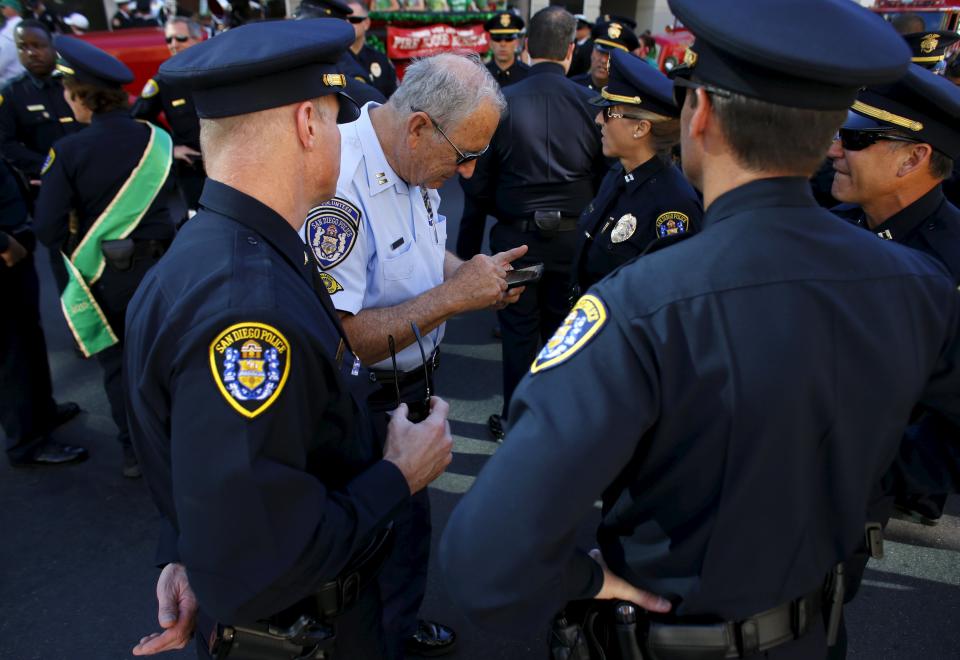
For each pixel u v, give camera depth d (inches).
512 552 29.6
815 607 36.7
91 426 128.5
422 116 58.7
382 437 64.8
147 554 97.9
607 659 39.5
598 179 115.3
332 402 38.6
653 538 35.0
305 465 37.1
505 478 30.0
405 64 300.0
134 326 36.8
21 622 86.2
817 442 32.2
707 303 30.1
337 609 43.4
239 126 37.4
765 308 30.3
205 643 44.5
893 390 32.9
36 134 160.6
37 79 158.4
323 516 36.3
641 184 84.5
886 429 33.7
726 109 31.2
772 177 32.1
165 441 37.1
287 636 40.8
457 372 148.2
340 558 37.2
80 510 106.7
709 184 33.7
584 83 186.1
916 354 33.7
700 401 30.1
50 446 118.3
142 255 103.5
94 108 99.8
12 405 112.4
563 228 112.9
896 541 99.6
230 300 33.7
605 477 29.5
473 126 59.6
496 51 226.2
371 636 47.9
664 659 36.1
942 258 62.3
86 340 102.8
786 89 29.7
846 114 31.4
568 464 29.1
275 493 33.5
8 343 109.5
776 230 31.6
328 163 41.5
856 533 35.1
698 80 32.2
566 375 30.2
